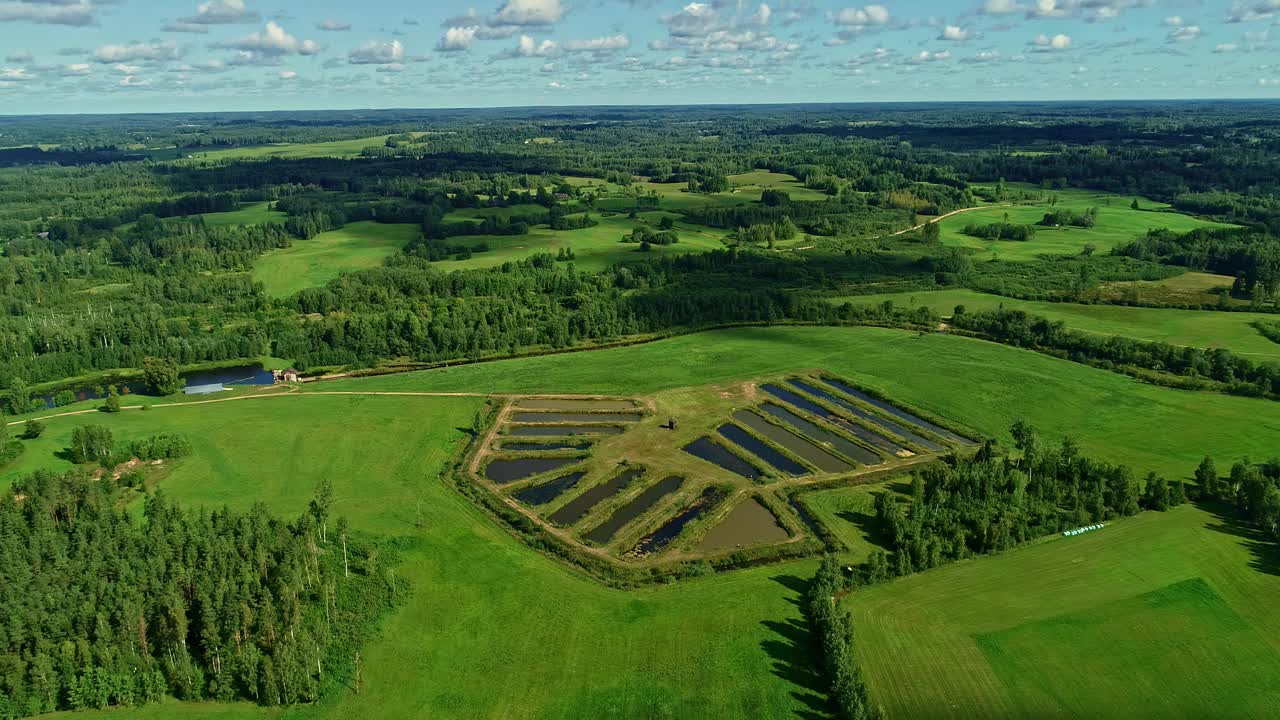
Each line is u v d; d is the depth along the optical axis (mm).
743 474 146750
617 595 109125
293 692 88812
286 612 98562
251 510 128625
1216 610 103188
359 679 92625
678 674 93188
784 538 125188
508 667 94812
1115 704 87375
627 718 86500
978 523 119062
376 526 126625
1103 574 111188
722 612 104750
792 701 88812
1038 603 104812
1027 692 89062
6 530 107750
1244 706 87125
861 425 168500
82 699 88500
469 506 134250
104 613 94750
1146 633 98812
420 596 108688
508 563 117125
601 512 131000
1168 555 115562
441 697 90062
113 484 137250
